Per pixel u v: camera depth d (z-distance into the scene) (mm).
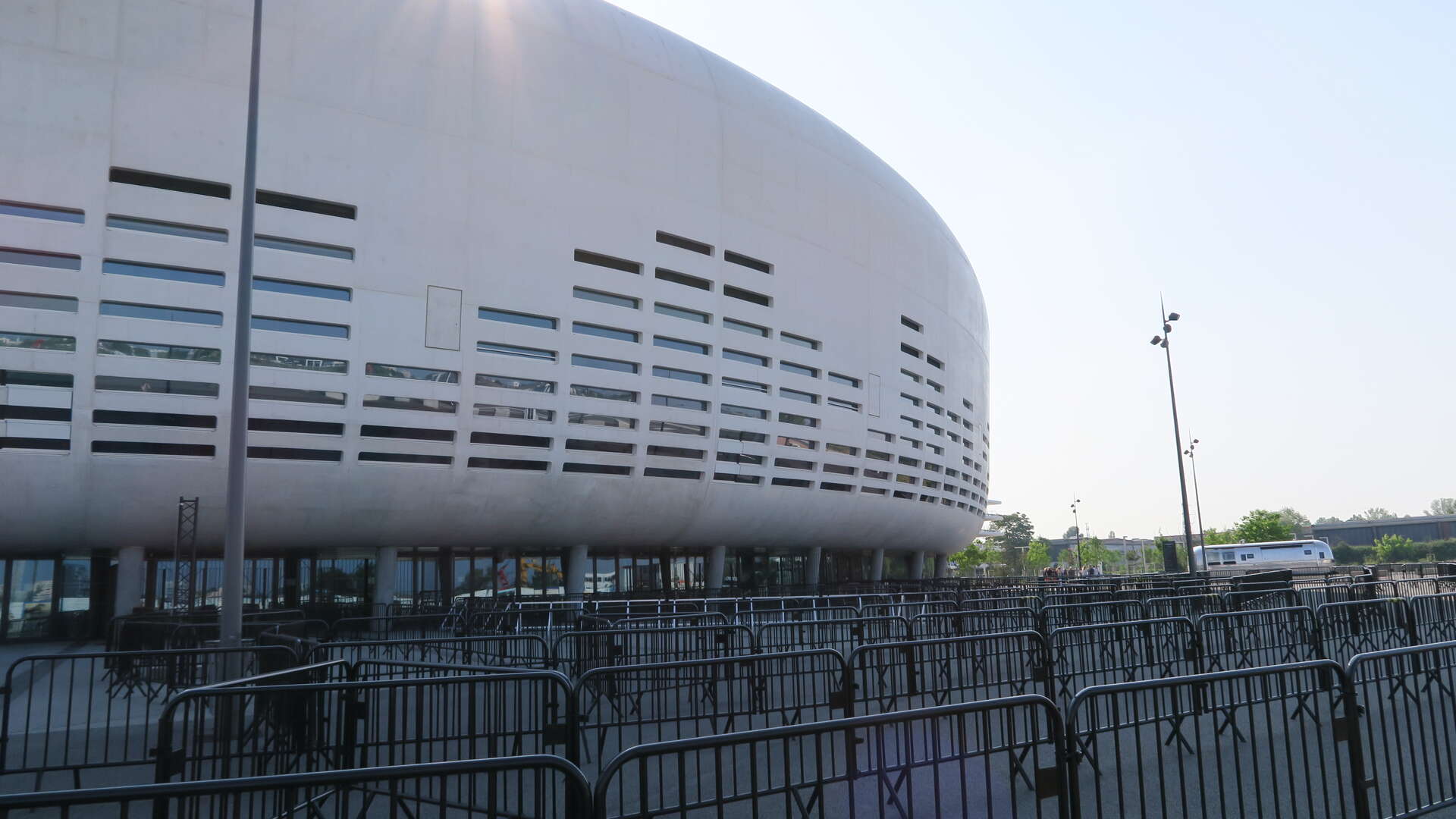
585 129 30734
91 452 23391
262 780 3963
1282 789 7582
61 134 22766
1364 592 21172
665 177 32625
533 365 28938
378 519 27859
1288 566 64188
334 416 25828
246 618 19750
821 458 37219
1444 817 6777
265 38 25391
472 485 28438
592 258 30859
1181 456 41875
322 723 7859
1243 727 9984
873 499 40906
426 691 11523
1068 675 11227
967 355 49375
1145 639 12758
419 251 27125
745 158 35375
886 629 14875
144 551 27109
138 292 23375
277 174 25219
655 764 8766
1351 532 133000
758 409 34969
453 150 27969
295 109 25656
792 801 7117
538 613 21500
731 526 35719
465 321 27719
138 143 23562
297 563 30703
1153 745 9109
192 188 24344
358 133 26484
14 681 16406
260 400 24938
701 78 34719
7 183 22156
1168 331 42594
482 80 28719
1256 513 105812
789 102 38969
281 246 25281
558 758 4383
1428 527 129750
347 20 26688
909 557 53344
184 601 28844
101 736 10289
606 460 30766
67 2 23109
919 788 7367
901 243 42750
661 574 38625
